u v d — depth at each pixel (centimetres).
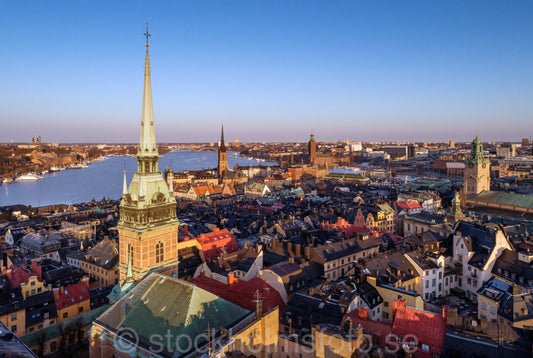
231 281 9488
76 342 9394
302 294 9206
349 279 9800
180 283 6762
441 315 7231
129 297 7038
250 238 17425
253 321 6888
